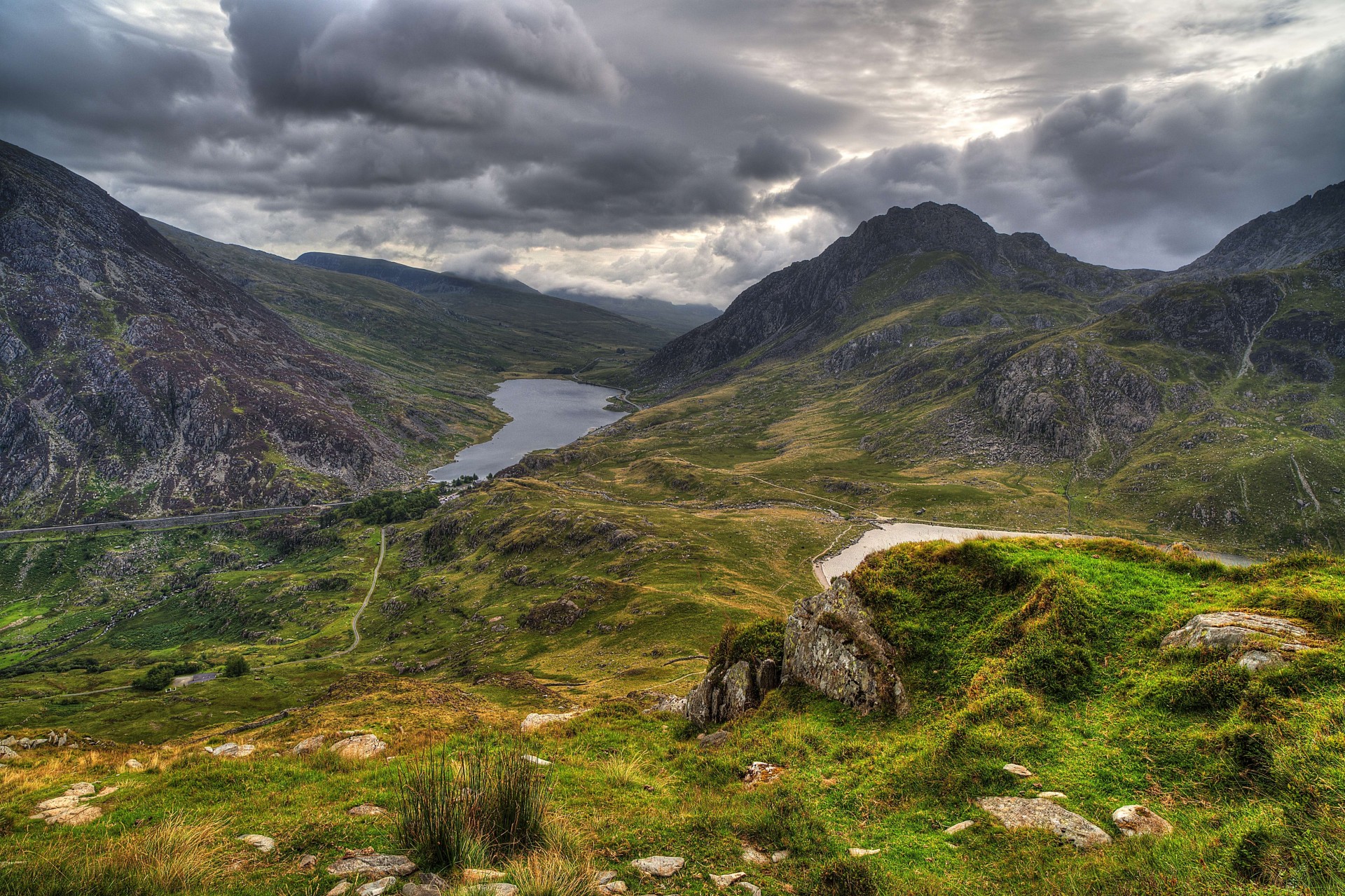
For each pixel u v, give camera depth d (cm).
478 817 1341
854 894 1209
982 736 1725
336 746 2545
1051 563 2425
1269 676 1555
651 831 1493
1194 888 1047
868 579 2645
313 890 1157
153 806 1770
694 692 2975
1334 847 1035
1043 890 1138
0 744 3152
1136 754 1534
